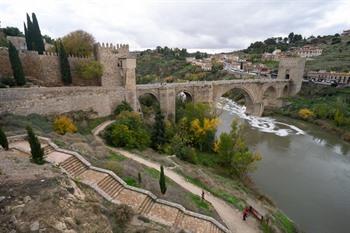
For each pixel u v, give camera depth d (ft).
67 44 172.76
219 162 145.28
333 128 226.58
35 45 178.60
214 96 243.40
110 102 158.30
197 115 171.94
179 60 642.22
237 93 411.75
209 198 87.20
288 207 109.81
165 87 192.13
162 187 72.23
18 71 124.98
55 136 96.84
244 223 75.56
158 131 145.18
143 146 130.72
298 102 306.35
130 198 64.64
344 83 320.29
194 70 532.73
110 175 70.44
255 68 508.94
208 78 479.00
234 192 99.60
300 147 190.90
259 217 80.38
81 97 139.95
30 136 62.75
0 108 105.91
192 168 117.29
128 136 123.13
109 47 163.43
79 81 162.91
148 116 188.44
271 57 605.73
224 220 74.54
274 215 91.81
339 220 101.96
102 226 43.96
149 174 88.58
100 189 61.77
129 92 170.60
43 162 64.80
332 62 429.38
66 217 41.75
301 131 233.55
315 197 119.44
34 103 118.21
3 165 57.06
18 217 38.86
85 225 42.09
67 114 132.36
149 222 55.57
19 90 112.37
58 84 149.79
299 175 143.43
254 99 297.33
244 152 128.26
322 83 335.06
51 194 45.83
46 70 147.74
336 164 160.15
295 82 331.16
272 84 311.06
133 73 170.30
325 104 267.80
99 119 148.87
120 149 118.62
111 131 126.41
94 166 74.54
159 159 114.21
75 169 69.87
